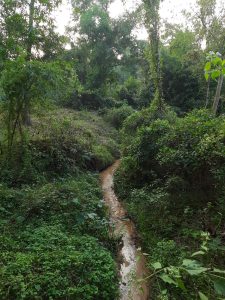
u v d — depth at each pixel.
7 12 7.89
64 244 4.89
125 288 4.53
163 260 4.85
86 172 10.59
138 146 9.49
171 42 21.12
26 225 5.48
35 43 8.87
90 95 24.12
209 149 6.33
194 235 5.23
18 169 7.73
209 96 19.77
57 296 3.65
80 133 13.30
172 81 25.58
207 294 3.93
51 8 8.90
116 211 7.95
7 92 6.64
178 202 6.84
